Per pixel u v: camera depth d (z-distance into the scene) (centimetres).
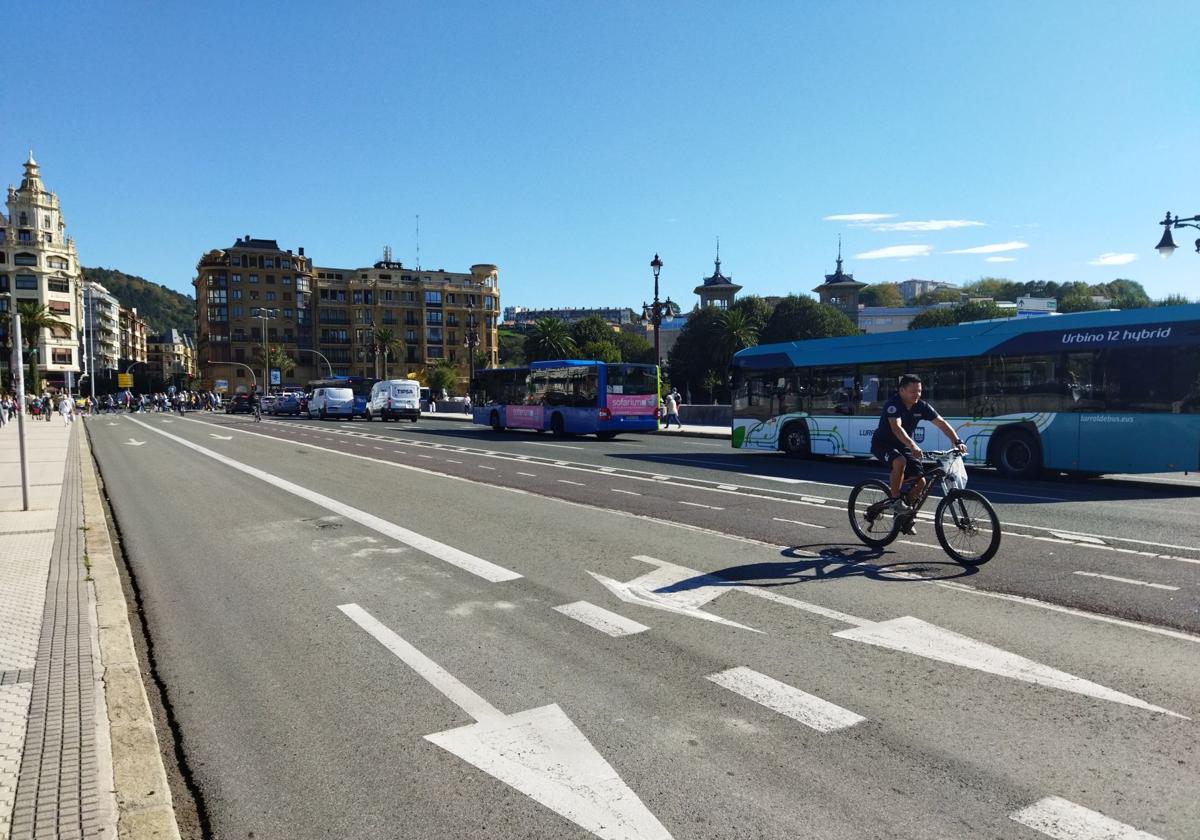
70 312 10738
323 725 410
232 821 319
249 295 11212
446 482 1451
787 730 391
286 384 11288
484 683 461
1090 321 1402
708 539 877
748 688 446
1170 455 1297
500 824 312
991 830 301
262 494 1311
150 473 1689
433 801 331
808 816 313
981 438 1539
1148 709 411
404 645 531
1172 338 1297
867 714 409
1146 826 302
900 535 894
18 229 10312
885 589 655
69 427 3931
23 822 300
